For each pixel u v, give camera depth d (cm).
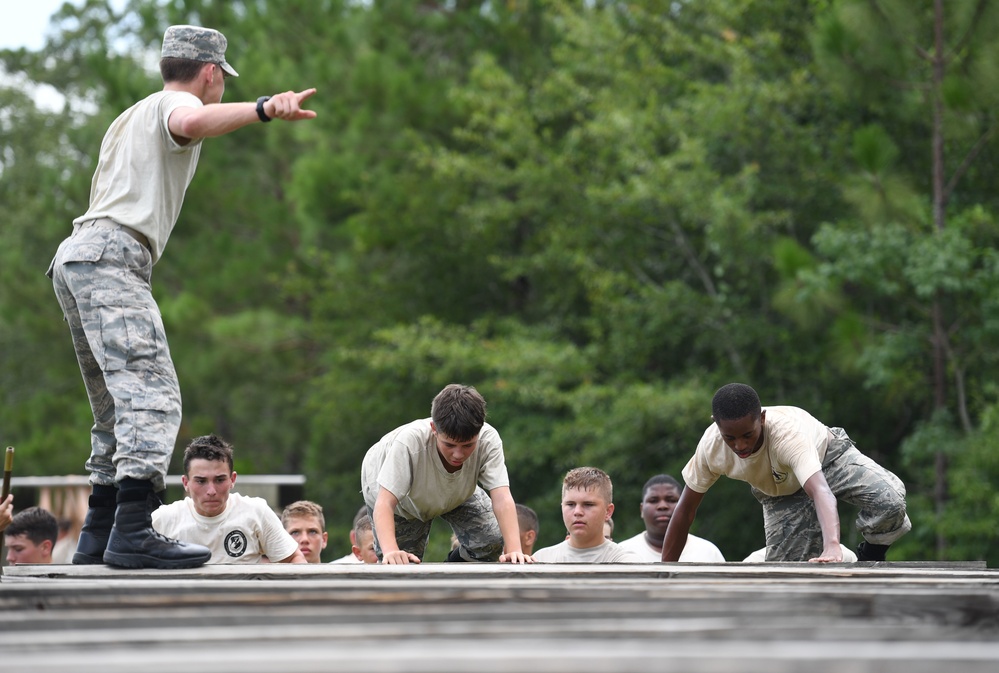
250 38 4556
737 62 3506
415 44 4662
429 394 4244
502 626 588
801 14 3594
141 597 684
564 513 1386
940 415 2888
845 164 3403
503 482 1149
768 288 3547
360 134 4119
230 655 505
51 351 4778
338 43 4366
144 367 876
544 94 4091
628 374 3612
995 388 2817
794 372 3538
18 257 4656
